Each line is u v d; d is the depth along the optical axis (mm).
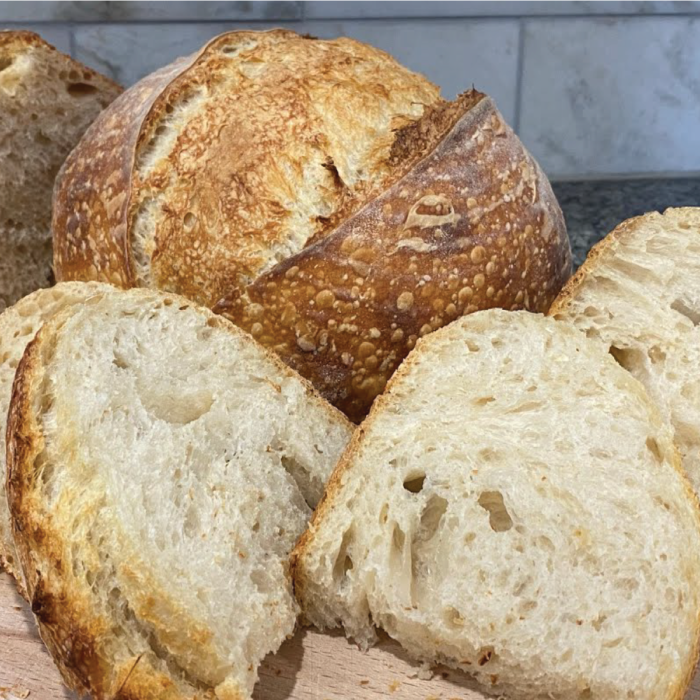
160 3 502
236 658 228
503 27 535
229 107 300
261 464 265
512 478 243
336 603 248
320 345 289
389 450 253
